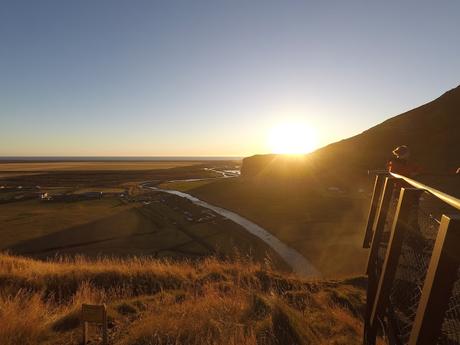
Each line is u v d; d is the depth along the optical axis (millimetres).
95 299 9477
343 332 7793
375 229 5227
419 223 4141
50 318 7660
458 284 2916
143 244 45562
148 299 9594
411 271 4188
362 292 12195
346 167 88250
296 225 53375
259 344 6215
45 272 12391
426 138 82312
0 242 47219
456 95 92500
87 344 6352
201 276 12766
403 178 4285
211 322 6855
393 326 4160
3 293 10156
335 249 40062
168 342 6145
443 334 3004
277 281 12734
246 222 58125
